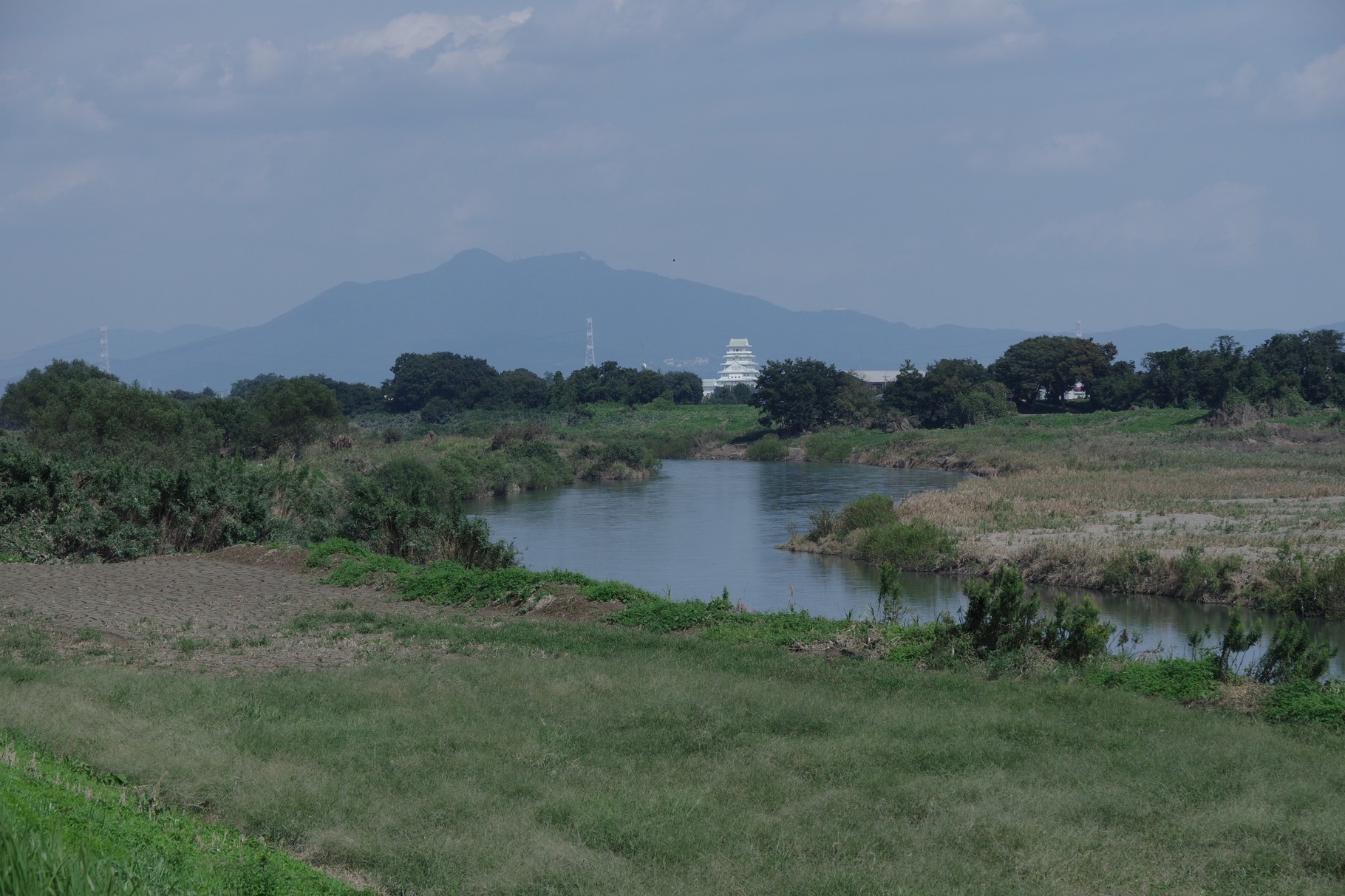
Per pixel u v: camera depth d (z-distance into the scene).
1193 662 17.17
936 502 59.28
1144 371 139.00
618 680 16.44
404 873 9.20
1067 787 11.69
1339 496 59.88
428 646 19.94
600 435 131.00
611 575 43.44
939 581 42.00
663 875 9.33
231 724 13.48
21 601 24.16
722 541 53.88
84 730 12.40
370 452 84.44
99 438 65.06
